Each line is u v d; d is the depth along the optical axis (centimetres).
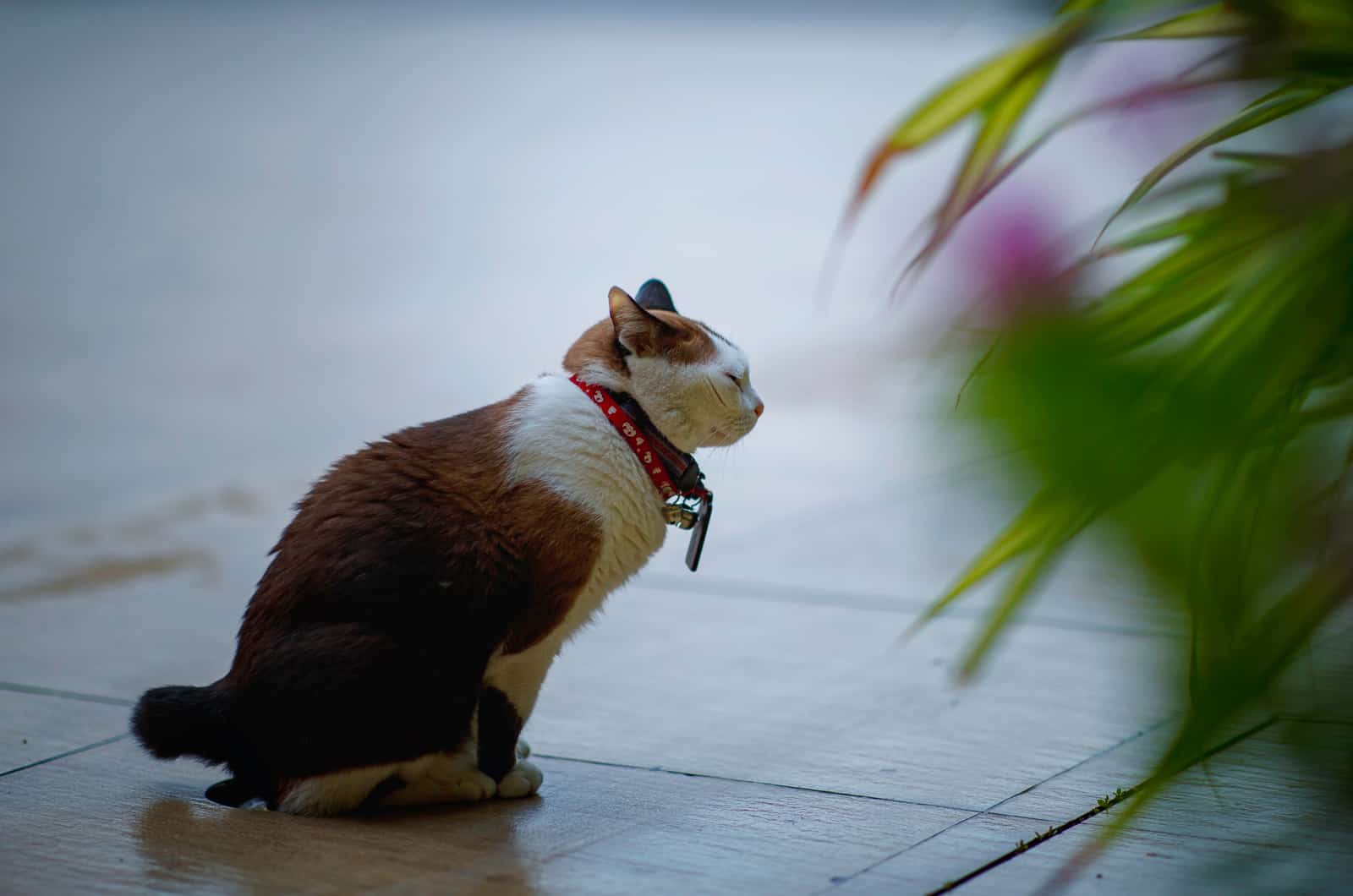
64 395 1206
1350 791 178
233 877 377
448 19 3822
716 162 2209
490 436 439
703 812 436
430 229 1881
